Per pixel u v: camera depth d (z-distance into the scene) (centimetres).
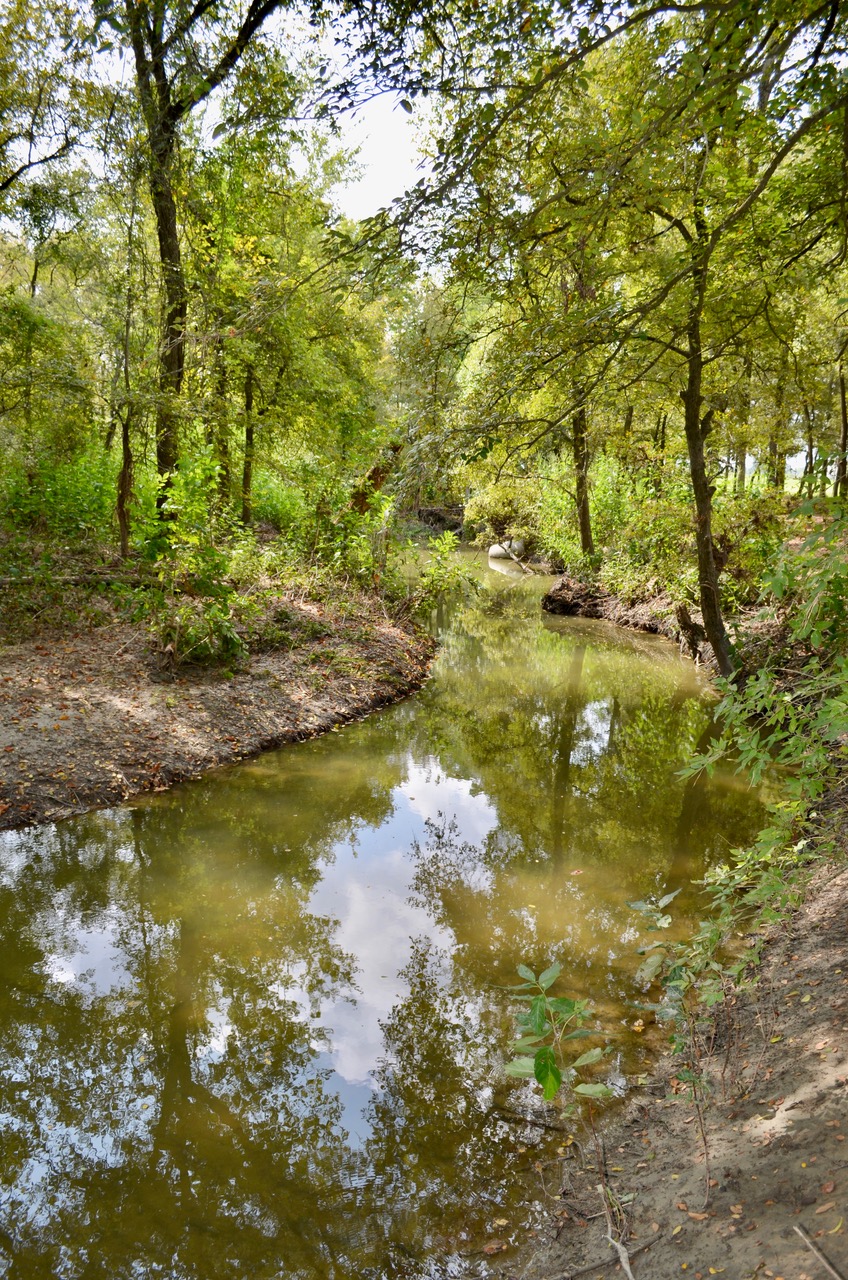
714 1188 291
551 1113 379
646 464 1761
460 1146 364
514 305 580
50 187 1234
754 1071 360
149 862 659
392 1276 297
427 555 2730
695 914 568
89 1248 315
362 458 1555
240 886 628
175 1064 431
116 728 830
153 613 1027
